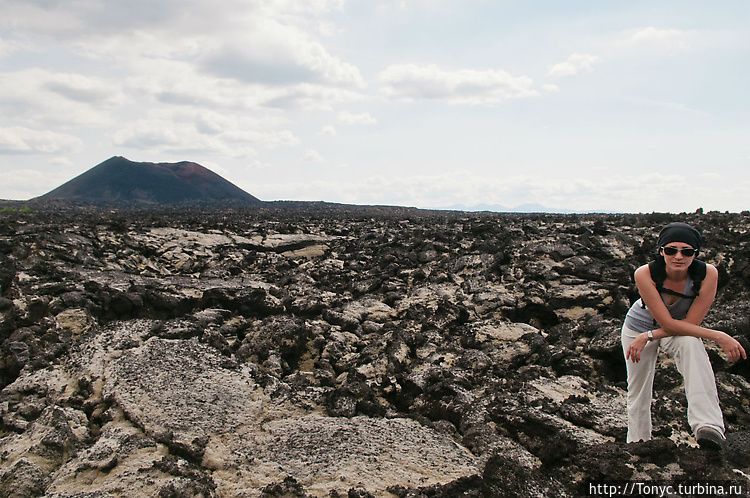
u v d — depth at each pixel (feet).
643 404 21.16
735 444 25.79
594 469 19.79
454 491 21.63
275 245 86.69
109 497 20.25
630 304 49.26
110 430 24.95
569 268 57.98
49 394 28.89
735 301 45.11
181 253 75.92
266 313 48.14
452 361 37.83
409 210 230.68
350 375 35.37
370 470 22.62
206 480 21.56
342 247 88.89
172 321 38.45
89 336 34.94
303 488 21.31
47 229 67.10
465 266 65.05
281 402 28.63
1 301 41.11
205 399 27.73
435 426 28.14
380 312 50.60
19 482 21.70
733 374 33.27
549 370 37.11
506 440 26.20
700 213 105.70
